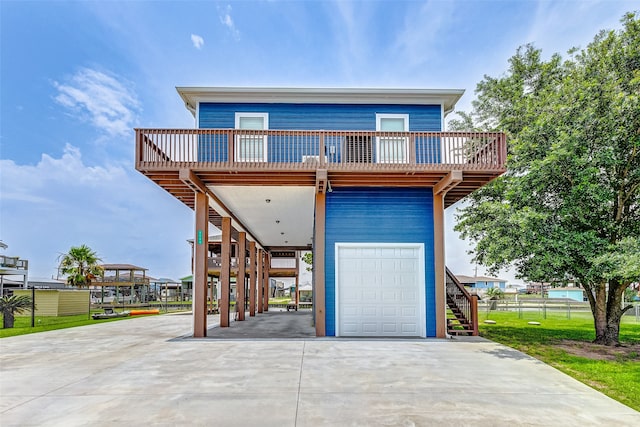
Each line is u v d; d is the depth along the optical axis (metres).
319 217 9.90
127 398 4.79
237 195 10.95
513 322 15.68
